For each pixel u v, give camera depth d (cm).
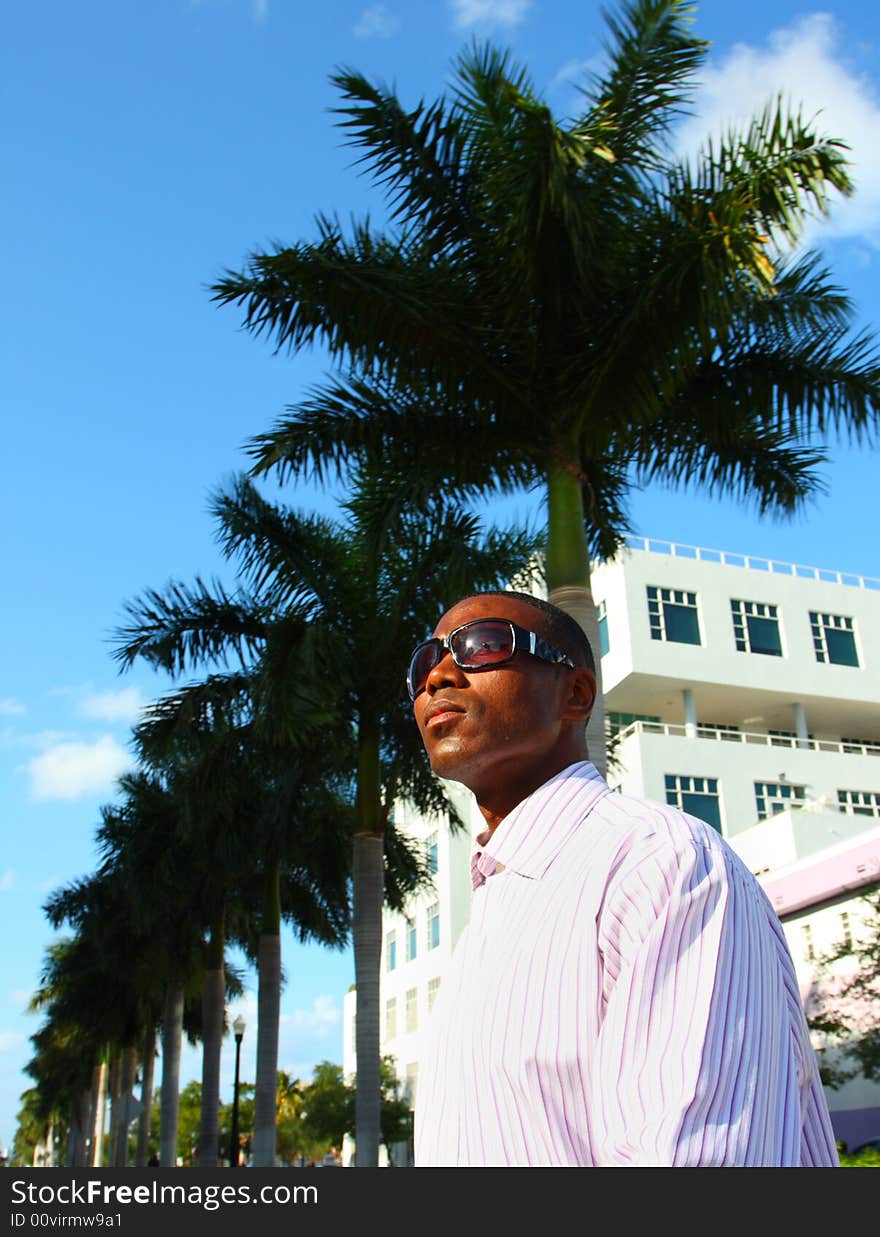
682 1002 107
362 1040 1441
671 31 952
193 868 2333
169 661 1551
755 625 4262
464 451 1070
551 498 1026
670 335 953
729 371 1085
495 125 966
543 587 1466
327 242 1017
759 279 908
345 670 1440
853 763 3966
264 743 1669
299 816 1988
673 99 959
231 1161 2497
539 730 157
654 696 4212
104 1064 5266
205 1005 2481
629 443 1105
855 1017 1928
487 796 162
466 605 167
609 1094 106
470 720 157
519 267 970
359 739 1562
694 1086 100
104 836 2403
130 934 2967
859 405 1038
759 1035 106
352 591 1479
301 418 1073
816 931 2302
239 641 1567
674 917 112
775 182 906
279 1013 2044
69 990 3738
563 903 125
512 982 123
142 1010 3575
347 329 1022
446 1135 122
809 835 3167
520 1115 115
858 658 4359
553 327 1013
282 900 2539
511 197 945
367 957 1470
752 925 115
